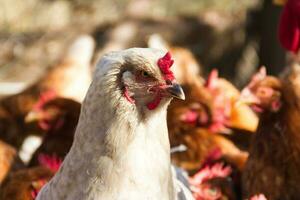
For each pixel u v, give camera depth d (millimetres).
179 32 16312
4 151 6512
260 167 5836
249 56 16531
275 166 5797
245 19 16875
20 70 16203
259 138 5902
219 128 7008
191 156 6711
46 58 16703
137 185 3906
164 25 16453
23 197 5559
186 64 8555
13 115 8562
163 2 18594
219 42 16609
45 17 18531
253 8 16672
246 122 7406
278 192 5777
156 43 10078
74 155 3980
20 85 13797
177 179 4617
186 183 4812
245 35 16406
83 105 3934
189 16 17047
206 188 5777
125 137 3883
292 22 7035
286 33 7082
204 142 6789
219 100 7207
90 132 3902
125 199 3896
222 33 16656
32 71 16172
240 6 17969
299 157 5754
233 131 7395
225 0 18188
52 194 4098
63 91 9289
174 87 3854
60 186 4039
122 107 3857
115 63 3857
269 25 13680
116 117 3865
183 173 4902
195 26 16500
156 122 3939
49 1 18734
